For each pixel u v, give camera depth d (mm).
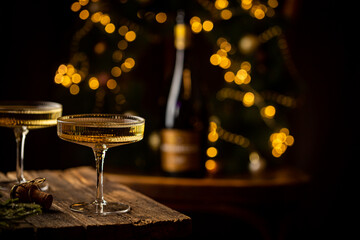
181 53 1510
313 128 2078
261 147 1615
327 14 2049
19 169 920
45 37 1968
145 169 1583
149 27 1586
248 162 1609
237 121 1606
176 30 1477
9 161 1951
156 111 1916
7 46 1932
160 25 1582
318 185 2092
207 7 1579
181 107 1506
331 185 2096
